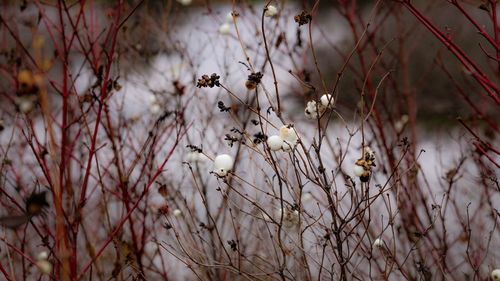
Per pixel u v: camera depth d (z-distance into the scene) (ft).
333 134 3.86
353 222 3.02
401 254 2.99
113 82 2.77
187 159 3.00
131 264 2.75
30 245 3.04
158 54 3.52
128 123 3.36
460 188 3.35
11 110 3.15
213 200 3.23
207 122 3.18
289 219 2.49
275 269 2.49
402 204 2.96
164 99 3.31
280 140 2.33
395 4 4.00
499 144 3.44
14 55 2.98
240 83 4.06
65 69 2.57
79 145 3.06
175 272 3.08
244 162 3.31
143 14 3.61
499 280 2.54
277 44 2.99
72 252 2.56
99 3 3.39
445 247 2.75
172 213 2.91
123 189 2.79
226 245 2.98
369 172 2.35
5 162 2.80
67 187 2.67
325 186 2.40
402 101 3.47
